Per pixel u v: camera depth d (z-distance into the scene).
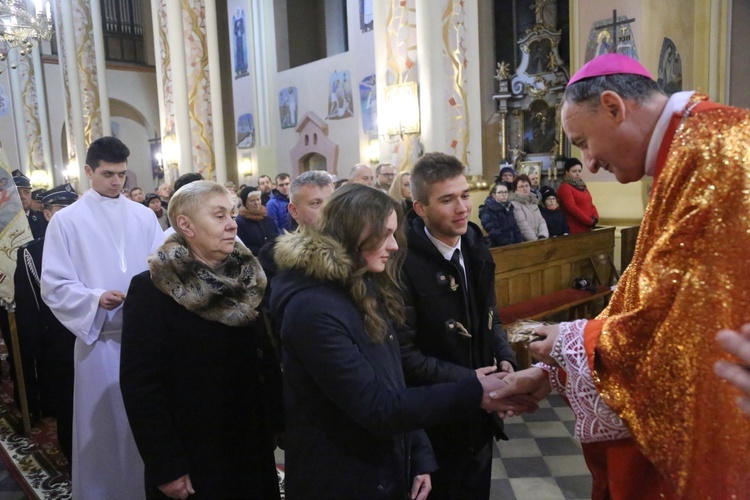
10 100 15.19
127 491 2.49
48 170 15.62
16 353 3.64
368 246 1.37
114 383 2.48
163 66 8.32
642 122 1.14
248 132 15.50
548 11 8.02
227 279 1.82
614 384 1.08
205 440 1.76
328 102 13.34
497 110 8.48
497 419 1.92
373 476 1.36
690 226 0.99
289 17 14.80
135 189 7.75
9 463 3.28
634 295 1.15
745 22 8.34
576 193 5.75
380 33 5.45
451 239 1.87
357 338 1.33
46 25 7.63
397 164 5.42
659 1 7.02
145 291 1.77
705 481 0.96
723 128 1.00
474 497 1.89
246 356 1.85
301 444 1.37
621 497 1.22
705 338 0.95
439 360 1.77
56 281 2.51
